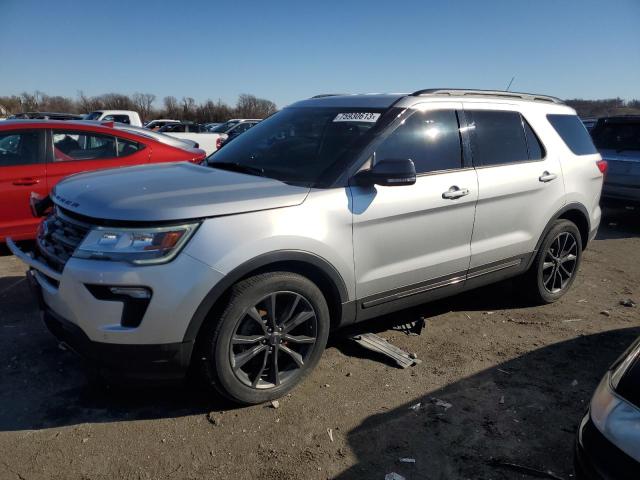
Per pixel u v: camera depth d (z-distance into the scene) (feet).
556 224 15.70
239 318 9.69
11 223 18.60
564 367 12.42
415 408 10.55
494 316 15.38
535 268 15.51
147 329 8.93
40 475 8.45
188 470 8.68
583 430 7.12
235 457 9.01
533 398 11.07
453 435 9.78
